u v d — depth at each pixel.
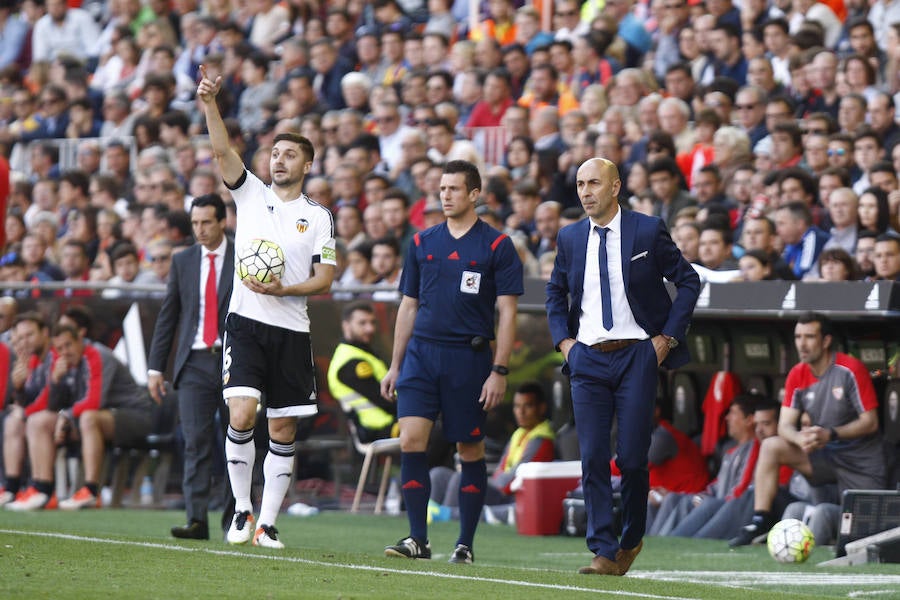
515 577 22.11
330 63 57.72
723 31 46.44
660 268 23.56
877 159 38.53
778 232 36.47
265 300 25.70
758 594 20.75
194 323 28.20
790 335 34.41
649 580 22.55
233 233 48.03
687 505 33.97
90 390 40.34
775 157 40.12
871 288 30.03
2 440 41.88
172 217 43.38
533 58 50.50
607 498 23.55
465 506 26.11
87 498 40.19
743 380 35.41
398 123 51.56
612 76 48.66
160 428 41.50
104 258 49.31
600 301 23.48
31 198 59.69
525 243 41.00
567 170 43.75
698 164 42.34
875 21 45.66
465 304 25.81
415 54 55.72
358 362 39.69
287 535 32.69
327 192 48.12
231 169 25.55
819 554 28.80
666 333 23.27
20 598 17.67
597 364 23.48
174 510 40.00
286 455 26.44
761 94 42.72
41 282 45.53
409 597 18.91
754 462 33.19
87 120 63.19
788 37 45.44
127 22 70.94
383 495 39.34
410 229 44.06
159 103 60.50
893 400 31.48
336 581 20.67
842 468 31.00
